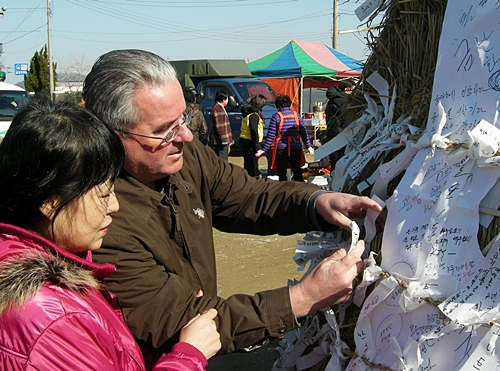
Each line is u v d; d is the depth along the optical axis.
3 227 1.30
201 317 1.66
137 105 1.77
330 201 2.02
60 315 1.24
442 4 1.92
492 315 1.45
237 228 2.31
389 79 2.17
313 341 2.20
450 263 1.60
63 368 1.21
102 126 1.37
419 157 1.81
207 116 14.17
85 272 1.37
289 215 2.16
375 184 2.00
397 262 1.75
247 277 4.99
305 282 1.81
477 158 1.58
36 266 1.26
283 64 14.31
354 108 2.45
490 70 1.63
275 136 8.59
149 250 1.86
